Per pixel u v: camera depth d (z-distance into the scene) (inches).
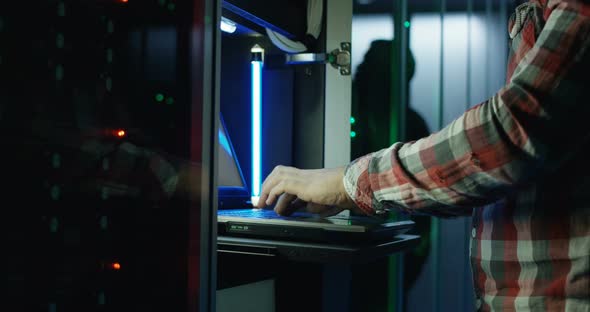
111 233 24.2
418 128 105.3
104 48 23.9
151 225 25.6
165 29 26.3
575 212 25.6
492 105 24.8
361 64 99.7
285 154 67.4
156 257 25.7
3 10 20.0
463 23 105.8
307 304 55.3
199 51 27.1
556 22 23.5
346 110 65.7
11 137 20.4
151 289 25.6
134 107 25.1
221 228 47.1
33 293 21.2
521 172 24.5
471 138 25.1
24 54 20.7
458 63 105.8
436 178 26.8
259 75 67.1
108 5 24.1
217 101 28.6
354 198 32.2
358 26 104.3
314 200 37.4
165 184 26.1
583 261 25.1
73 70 22.6
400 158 28.7
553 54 23.3
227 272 41.9
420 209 29.1
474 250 30.4
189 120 26.6
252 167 66.7
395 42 102.3
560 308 25.9
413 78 105.8
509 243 27.8
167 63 26.3
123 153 24.7
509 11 103.6
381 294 94.3
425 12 106.3
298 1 65.6
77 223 22.9
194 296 26.9
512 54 29.7
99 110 23.7
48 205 21.8
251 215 49.1
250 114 67.1
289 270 51.6
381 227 44.8
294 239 44.7
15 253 20.6
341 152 65.8
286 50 64.5
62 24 22.2
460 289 103.8
